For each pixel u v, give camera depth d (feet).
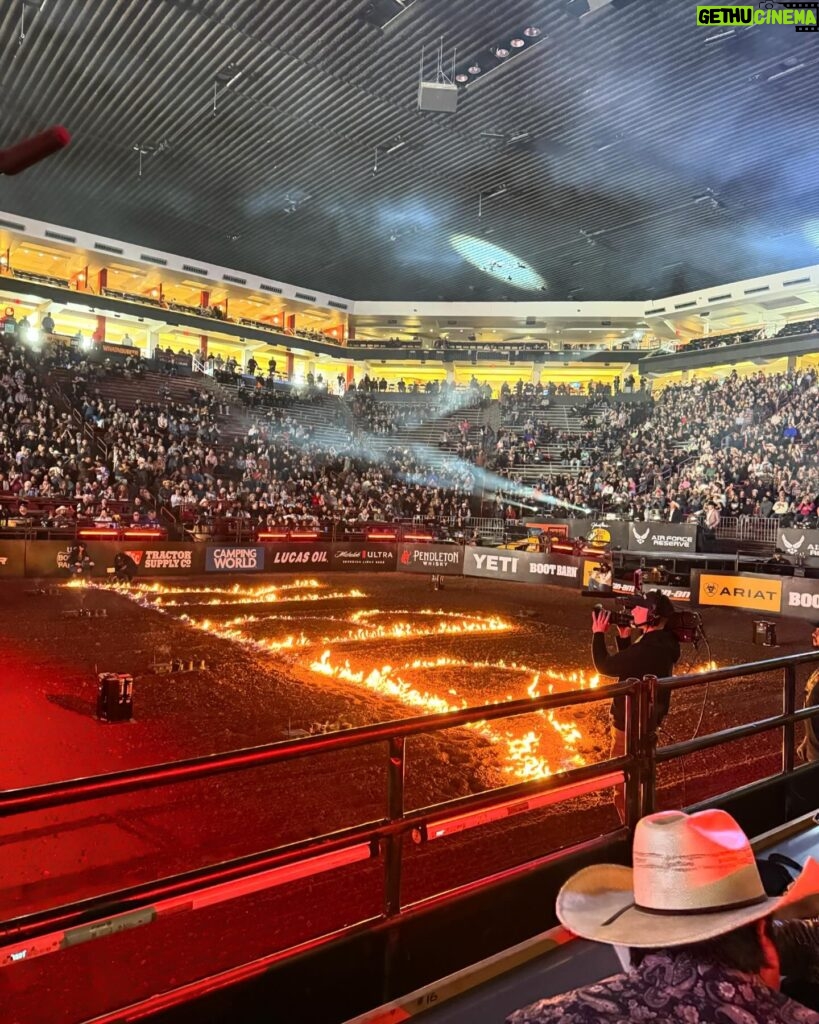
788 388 94.48
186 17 55.88
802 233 97.35
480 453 109.40
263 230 106.22
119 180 90.27
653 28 53.42
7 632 39.55
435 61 59.00
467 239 104.63
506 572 77.61
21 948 6.64
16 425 80.59
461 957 10.07
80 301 116.98
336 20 55.01
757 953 4.79
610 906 5.27
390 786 9.29
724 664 37.29
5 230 104.53
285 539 79.71
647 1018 4.54
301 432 114.01
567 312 134.51
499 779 19.60
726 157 75.00
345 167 81.87
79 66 63.41
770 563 65.82
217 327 130.21
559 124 68.69
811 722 16.65
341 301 140.05
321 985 8.77
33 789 6.70
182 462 88.89
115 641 38.06
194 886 7.63
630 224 95.71
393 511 95.71
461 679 32.14
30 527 66.54
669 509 80.02
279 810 17.06
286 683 30.04
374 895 13.44
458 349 141.59
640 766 12.00
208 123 73.10
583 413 119.55
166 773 7.37
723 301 120.47
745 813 14.30
